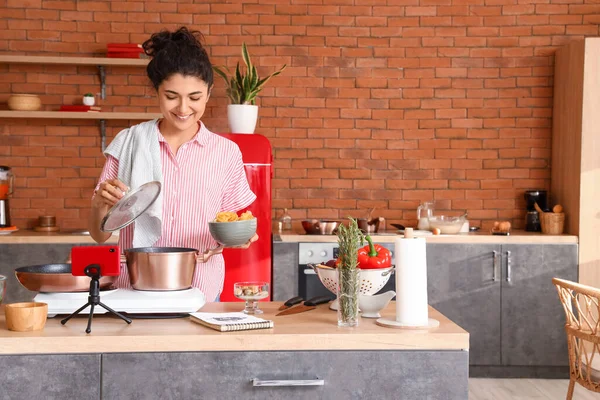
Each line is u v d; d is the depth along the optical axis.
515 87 5.80
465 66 5.80
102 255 2.28
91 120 5.71
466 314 5.23
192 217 2.94
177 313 2.46
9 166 5.69
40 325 2.21
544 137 5.81
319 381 2.13
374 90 5.79
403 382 2.16
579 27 5.76
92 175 5.73
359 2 5.77
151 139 2.88
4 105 5.65
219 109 5.74
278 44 5.75
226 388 2.13
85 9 5.67
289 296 5.20
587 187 5.23
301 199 5.81
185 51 2.65
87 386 2.11
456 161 5.83
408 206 5.84
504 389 4.96
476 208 5.84
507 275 5.23
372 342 2.15
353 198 5.83
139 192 2.37
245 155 4.95
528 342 5.23
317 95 5.79
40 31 5.66
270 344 2.14
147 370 2.12
